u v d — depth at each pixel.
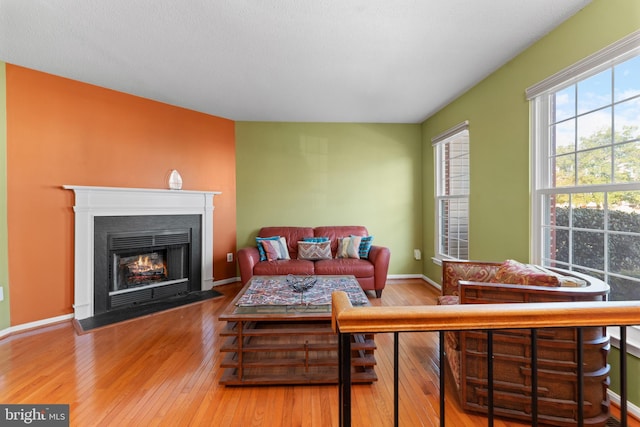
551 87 2.10
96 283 2.97
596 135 1.87
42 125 2.71
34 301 2.66
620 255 1.73
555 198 2.20
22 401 1.70
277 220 4.41
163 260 3.58
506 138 2.61
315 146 4.42
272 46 2.33
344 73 2.80
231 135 4.29
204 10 1.91
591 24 1.83
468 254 3.19
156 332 2.62
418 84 3.05
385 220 4.47
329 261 3.68
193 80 2.95
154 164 3.49
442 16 1.97
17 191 2.58
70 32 2.13
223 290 3.89
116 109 3.19
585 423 1.43
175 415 1.60
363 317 0.75
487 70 2.74
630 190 1.66
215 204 4.09
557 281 1.54
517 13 1.94
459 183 3.63
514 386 1.52
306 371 1.89
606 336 1.49
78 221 2.85
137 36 2.19
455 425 1.52
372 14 1.95
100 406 1.66
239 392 1.80
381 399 1.74
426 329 0.76
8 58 2.48
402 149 4.46
